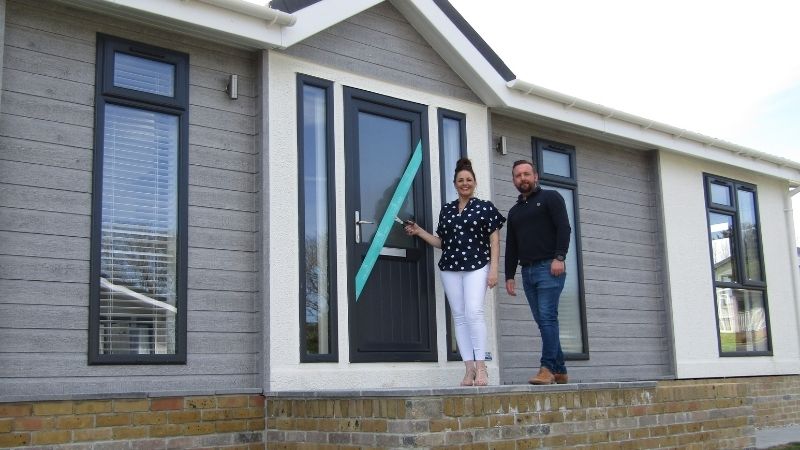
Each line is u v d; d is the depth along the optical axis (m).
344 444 4.90
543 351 6.03
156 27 5.38
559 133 8.03
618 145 8.62
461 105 6.98
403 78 6.57
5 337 4.61
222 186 5.56
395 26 6.59
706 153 9.19
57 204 4.88
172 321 5.24
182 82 5.47
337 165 6.02
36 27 4.95
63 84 5.00
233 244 5.55
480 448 4.82
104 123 5.13
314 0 5.89
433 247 6.50
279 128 5.75
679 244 8.91
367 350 5.95
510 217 6.40
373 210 6.23
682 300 8.79
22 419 4.51
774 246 10.30
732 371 9.22
